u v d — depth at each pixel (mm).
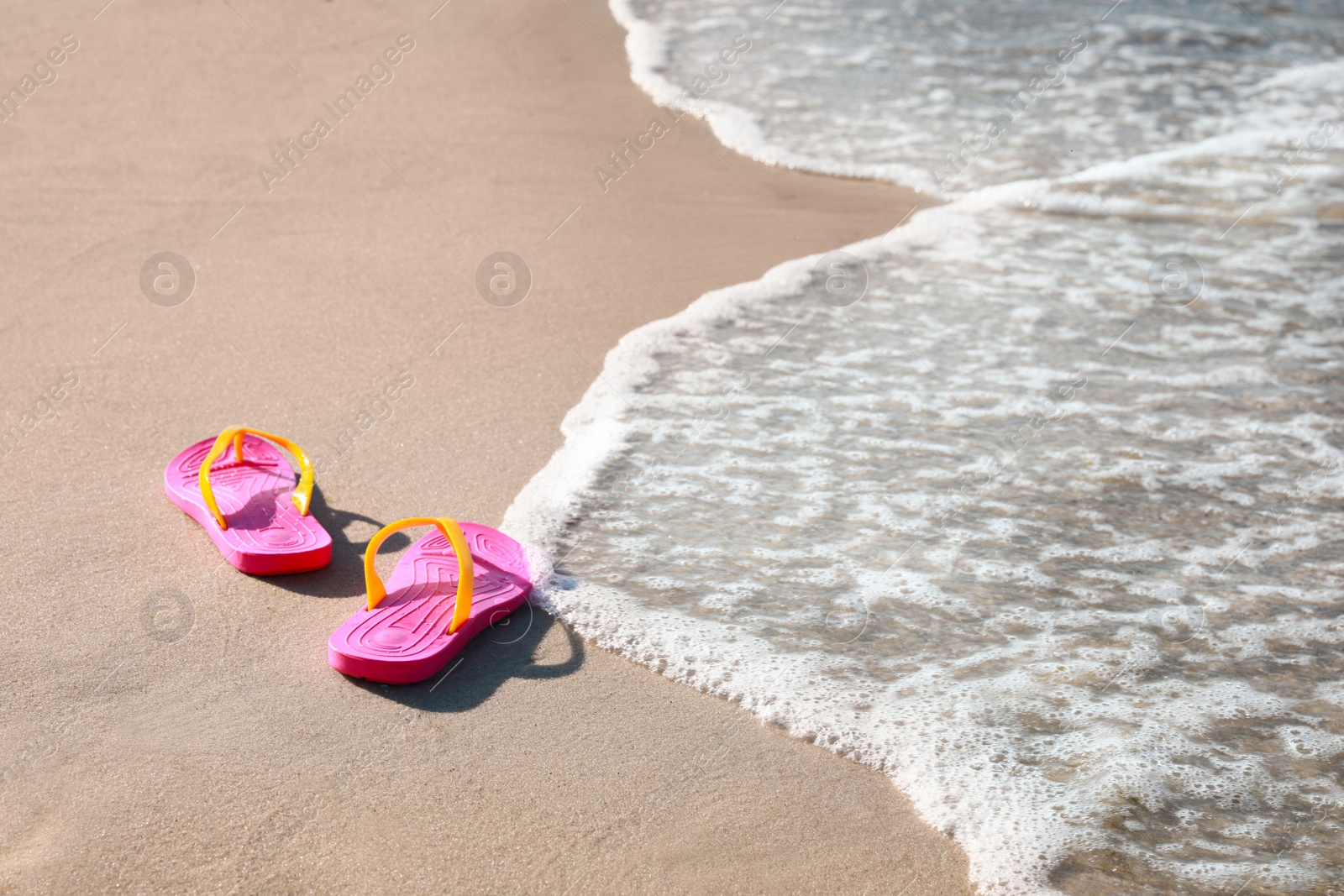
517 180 4824
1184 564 2791
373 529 2785
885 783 2119
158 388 3324
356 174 4781
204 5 6305
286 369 3469
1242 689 2383
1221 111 5797
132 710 2170
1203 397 3533
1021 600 2658
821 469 3156
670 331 3822
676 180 4945
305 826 1939
